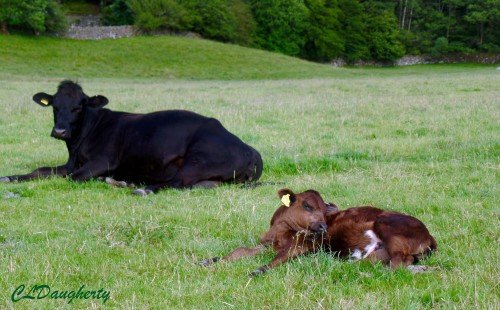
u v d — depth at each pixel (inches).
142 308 204.4
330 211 260.4
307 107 836.0
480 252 251.9
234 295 211.9
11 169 466.3
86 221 313.0
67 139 442.3
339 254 249.9
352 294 211.9
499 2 3786.9
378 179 410.3
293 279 222.5
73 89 439.8
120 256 258.1
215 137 417.1
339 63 3772.1
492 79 1429.6
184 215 318.7
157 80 1841.8
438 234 280.7
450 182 393.1
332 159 473.1
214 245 270.2
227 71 2153.1
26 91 1152.8
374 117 738.2
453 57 3934.5
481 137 565.0
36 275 232.1
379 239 241.3
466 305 198.5
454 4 4084.6
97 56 2198.6
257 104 880.9
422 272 228.7
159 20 2795.3
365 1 4106.8
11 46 2187.5
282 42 3521.2
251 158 427.2
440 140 555.2
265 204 345.1
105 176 435.5
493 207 330.0
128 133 430.6
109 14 3112.7
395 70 2810.0
